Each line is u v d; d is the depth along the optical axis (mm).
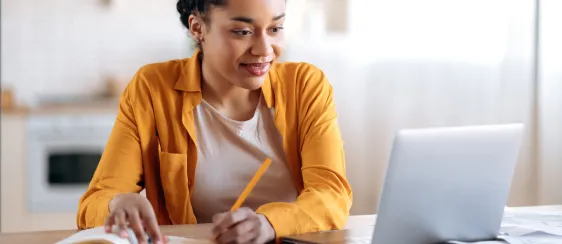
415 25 4012
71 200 3867
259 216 1243
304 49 4508
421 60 3980
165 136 1571
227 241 1191
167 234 1287
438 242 1188
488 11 3512
